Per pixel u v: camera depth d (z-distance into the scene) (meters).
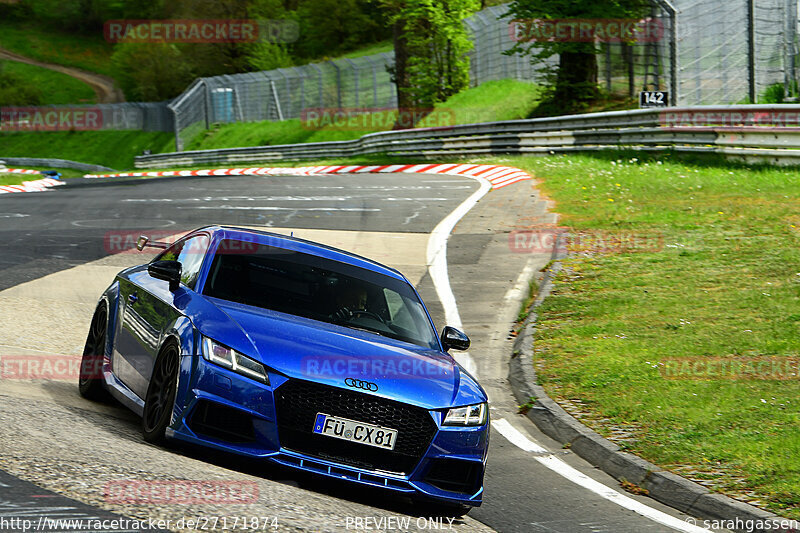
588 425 20.02
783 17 94.25
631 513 15.43
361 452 13.27
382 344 14.80
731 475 16.62
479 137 93.31
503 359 26.83
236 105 191.00
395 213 51.97
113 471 11.51
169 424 13.31
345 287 16.27
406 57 142.12
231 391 12.94
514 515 14.80
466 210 52.34
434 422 13.62
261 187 71.44
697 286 32.00
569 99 107.50
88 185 83.62
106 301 18.48
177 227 46.94
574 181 57.53
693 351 24.95
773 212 42.38
